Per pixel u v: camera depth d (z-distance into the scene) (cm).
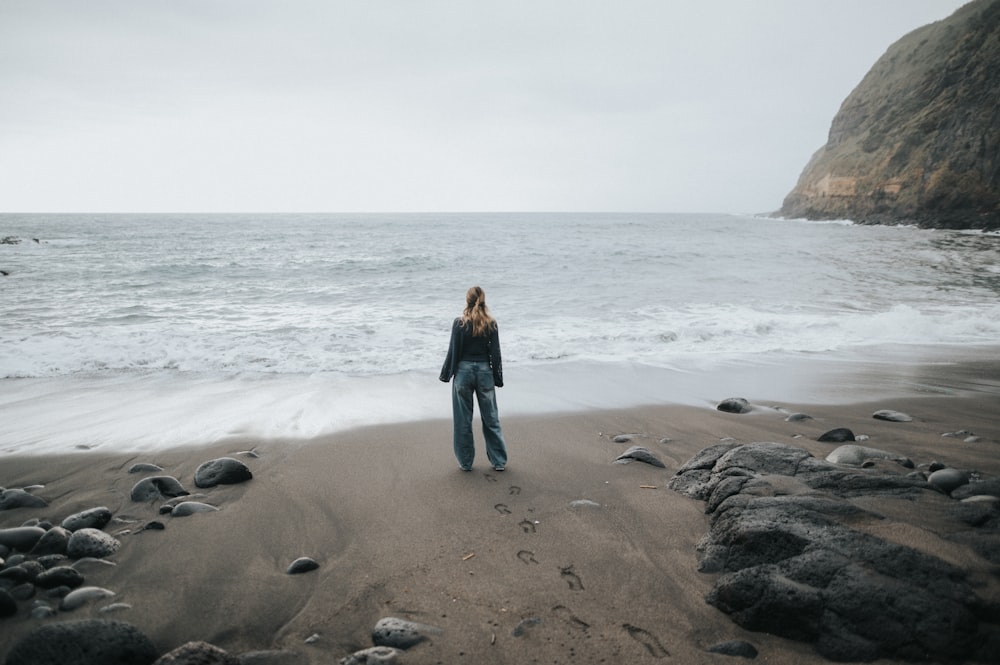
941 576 299
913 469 491
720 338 1223
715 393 834
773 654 286
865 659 276
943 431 645
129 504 468
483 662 279
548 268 2497
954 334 1251
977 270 2397
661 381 902
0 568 364
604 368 984
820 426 675
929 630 277
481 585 349
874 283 2033
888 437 615
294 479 523
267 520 441
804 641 294
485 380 549
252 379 905
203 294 1780
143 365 980
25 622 309
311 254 3180
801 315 1439
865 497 404
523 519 441
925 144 7244
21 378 901
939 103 7231
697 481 496
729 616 318
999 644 271
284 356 1032
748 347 1147
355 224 9500
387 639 292
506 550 393
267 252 3362
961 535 338
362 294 1792
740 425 684
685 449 604
